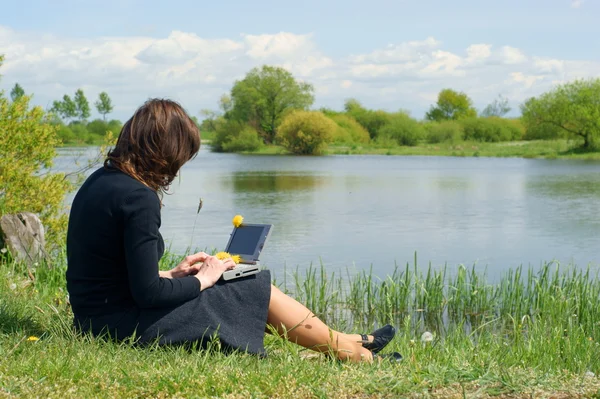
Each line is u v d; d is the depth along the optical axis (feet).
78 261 10.36
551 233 42.63
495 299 25.26
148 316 10.39
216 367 9.76
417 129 248.11
